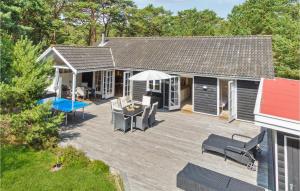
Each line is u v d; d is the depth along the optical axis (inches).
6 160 338.3
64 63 647.1
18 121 382.6
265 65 581.9
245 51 650.2
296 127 213.5
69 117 569.9
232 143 391.9
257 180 321.4
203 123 565.6
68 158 340.8
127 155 386.0
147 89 728.3
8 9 711.7
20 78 373.7
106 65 738.8
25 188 276.4
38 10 940.0
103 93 777.6
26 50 399.5
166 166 354.6
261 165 360.5
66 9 1334.9
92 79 822.5
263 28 1320.1
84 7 1286.9
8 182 286.5
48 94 591.2
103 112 625.3
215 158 382.3
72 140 436.5
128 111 508.7
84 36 1494.8
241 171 344.2
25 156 353.1
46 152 368.8
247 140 465.1
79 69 633.6
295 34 959.0
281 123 221.3
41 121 390.0
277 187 259.8
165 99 699.4
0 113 400.8
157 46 814.5
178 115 631.2
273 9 1298.0
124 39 933.8
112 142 434.9
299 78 956.0
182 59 700.7
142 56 777.6
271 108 249.4
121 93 872.9
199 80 646.5
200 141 452.1
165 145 429.4
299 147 243.0
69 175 308.5
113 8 1362.0
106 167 331.0
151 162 365.7
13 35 762.2
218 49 695.7
